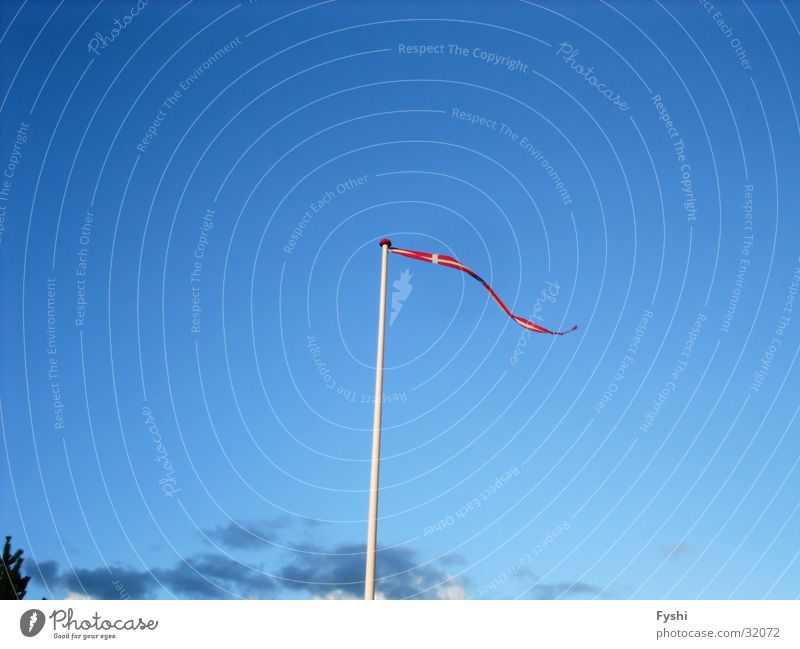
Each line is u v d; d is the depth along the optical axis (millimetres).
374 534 18531
